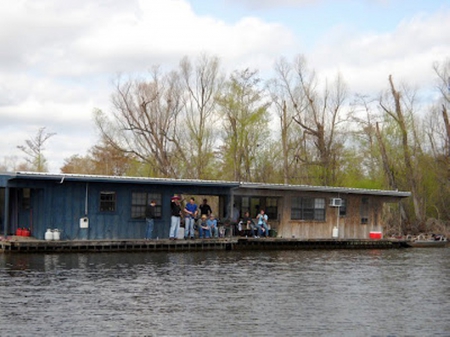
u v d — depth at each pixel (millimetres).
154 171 54281
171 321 14531
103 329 13688
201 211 32781
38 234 29234
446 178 56562
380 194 39062
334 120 56688
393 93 55594
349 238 37062
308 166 57281
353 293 18828
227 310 15836
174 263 25312
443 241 40469
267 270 23781
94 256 27172
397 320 15125
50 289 18219
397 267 26109
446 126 56094
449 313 16016
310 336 13469
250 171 55656
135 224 31125
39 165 64188
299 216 36125
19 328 13633
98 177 29406
